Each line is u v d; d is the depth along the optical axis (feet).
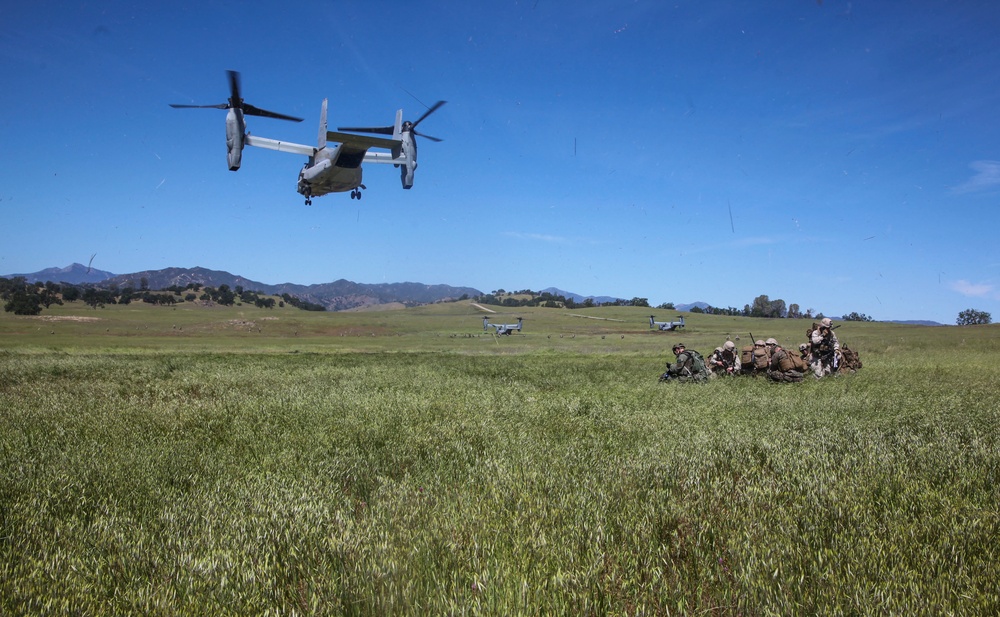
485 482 16.35
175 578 10.32
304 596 10.06
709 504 13.94
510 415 29.86
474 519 12.72
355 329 267.59
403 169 106.93
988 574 10.05
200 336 223.30
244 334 241.55
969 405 31.32
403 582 9.88
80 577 10.37
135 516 14.19
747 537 11.50
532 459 19.22
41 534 12.51
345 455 20.02
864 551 10.67
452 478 17.60
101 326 247.09
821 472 16.15
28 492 15.43
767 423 26.40
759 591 9.61
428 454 20.47
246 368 64.13
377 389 43.16
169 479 17.24
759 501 13.82
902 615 8.72
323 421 27.55
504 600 9.27
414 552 11.06
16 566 10.75
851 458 18.26
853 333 189.06
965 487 15.25
